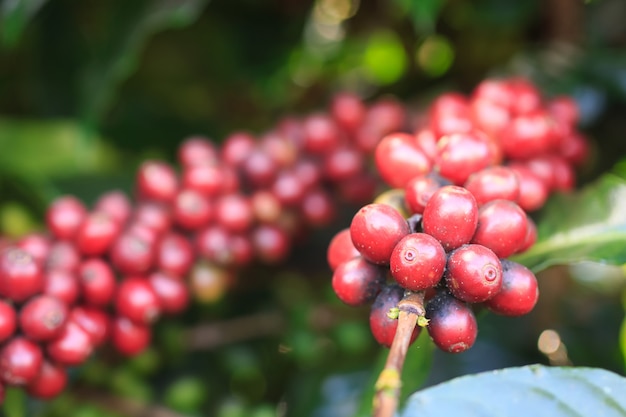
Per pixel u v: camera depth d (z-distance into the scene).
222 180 0.40
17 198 0.47
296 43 0.56
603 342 0.49
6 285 0.34
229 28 0.54
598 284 0.57
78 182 0.49
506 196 0.30
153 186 0.40
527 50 0.48
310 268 0.48
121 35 0.47
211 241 0.40
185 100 0.56
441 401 0.28
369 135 0.42
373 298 0.29
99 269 0.36
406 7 0.42
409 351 0.33
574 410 0.28
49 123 0.52
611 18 0.48
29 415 0.38
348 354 0.45
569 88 0.44
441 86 0.55
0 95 0.56
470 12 0.50
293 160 0.42
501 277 0.28
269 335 0.47
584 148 0.41
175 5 0.45
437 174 0.32
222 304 0.46
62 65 0.52
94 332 0.36
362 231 0.28
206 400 0.45
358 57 0.60
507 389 0.28
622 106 0.45
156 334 0.43
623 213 0.35
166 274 0.39
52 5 0.51
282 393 0.47
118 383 0.42
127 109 0.55
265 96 0.56
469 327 0.28
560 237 0.35
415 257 0.27
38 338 0.34
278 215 0.41
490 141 0.34
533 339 0.47
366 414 0.33
